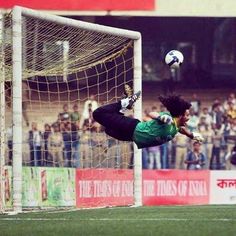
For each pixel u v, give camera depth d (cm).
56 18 3139
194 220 2238
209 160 5091
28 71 3625
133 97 2305
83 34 3425
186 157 4956
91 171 3641
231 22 6053
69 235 1875
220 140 5119
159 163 4950
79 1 5191
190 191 4078
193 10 5394
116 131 2300
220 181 4112
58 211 2842
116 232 1919
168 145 4956
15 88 2841
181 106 2223
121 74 4234
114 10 5241
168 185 4050
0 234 1898
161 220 2242
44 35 3425
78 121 4753
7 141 3909
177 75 5850
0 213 2692
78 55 3612
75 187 3581
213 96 5650
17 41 2859
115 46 3538
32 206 3362
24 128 4781
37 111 4831
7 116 4091
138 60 3391
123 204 3669
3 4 5019
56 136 4666
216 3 5412
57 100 4869
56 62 3625
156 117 2184
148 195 4019
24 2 5066
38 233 1912
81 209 3009
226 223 2130
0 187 2852
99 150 4325
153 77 5856
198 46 5938
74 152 4603
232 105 5369
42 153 4672
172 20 5903
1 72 2953
